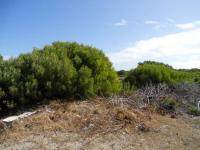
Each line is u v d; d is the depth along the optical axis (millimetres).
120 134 8406
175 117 10688
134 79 14734
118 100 11125
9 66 10664
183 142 8164
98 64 12180
